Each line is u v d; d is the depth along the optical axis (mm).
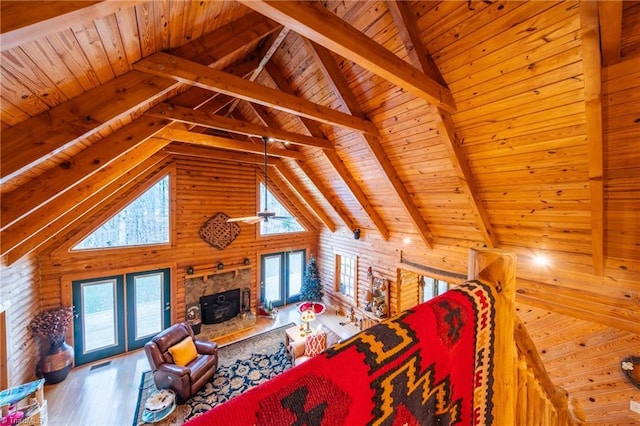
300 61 3213
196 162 5574
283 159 5598
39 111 1368
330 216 6715
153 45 1630
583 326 2938
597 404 2814
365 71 2773
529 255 3281
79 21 885
